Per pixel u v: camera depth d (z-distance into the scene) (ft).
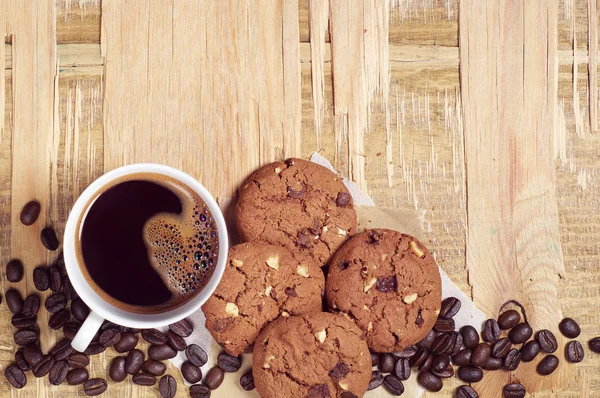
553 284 2.05
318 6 2.06
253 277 1.92
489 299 2.04
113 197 1.81
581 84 2.06
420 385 2.01
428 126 2.06
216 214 1.81
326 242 1.96
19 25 2.04
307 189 1.97
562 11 2.07
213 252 1.82
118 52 2.05
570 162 2.06
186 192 1.82
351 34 2.06
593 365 2.04
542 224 2.05
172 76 2.05
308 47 2.06
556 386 2.04
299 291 1.92
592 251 2.05
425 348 1.99
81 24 2.05
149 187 1.82
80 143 2.04
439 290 1.95
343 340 1.89
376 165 2.05
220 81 2.05
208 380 1.98
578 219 2.05
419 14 2.06
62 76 2.04
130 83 2.04
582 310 2.05
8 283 2.02
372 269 1.93
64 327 1.98
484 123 2.06
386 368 1.97
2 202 2.03
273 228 1.96
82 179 2.03
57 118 2.04
